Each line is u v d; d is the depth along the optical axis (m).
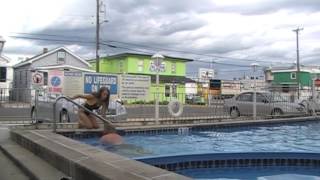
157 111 18.27
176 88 33.78
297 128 20.67
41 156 9.38
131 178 5.39
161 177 5.41
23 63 52.25
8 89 26.41
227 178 9.24
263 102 24.91
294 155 10.55
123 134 15.66
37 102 16.70
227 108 25.50
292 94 28.78
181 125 17.44
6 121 19.28
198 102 26.48
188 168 10.12
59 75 17.52
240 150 11.98
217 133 17.75
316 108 27.00
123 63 67.06
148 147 12.69
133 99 18.78
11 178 8.16
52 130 13.55
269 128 20.56
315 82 36.75
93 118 14.40
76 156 7.41
